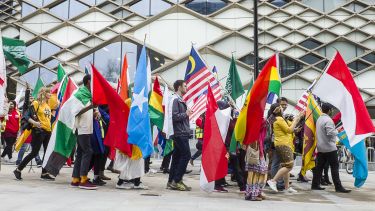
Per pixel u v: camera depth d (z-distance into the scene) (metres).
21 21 28.20
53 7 28.12
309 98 9.60
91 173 10.84
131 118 7.79
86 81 7.90
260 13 26.41
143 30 26.80
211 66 25.78
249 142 6.91
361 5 25.80
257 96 6.89
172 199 6.73
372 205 6.91
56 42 27.62
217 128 7.33
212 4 26.69
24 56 10.97
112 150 9.38
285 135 8.16
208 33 26.33
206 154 7.26
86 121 7.73
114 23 27.17
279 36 25.75
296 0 26.14
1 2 31.02
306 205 6.63
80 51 27.33
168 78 25.94
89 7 27.77
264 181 7.16
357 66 24.98
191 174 12.42
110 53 26.92
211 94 7.52
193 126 16.20
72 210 5.29
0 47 8.48
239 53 25.86
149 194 7.25
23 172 10.32
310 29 25.78
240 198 7.30
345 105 7.89
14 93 27.08
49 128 9.29
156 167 14.27
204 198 7.07
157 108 10.00
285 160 8.10
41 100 9.26
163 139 12.38
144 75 8.12
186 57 25.83
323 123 8.98
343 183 10.84
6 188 7.18
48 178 8.96
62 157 8.09
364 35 25.25
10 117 13.70
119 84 10.05
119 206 5.76
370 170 15.30
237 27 26.20
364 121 7.75
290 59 25.45
